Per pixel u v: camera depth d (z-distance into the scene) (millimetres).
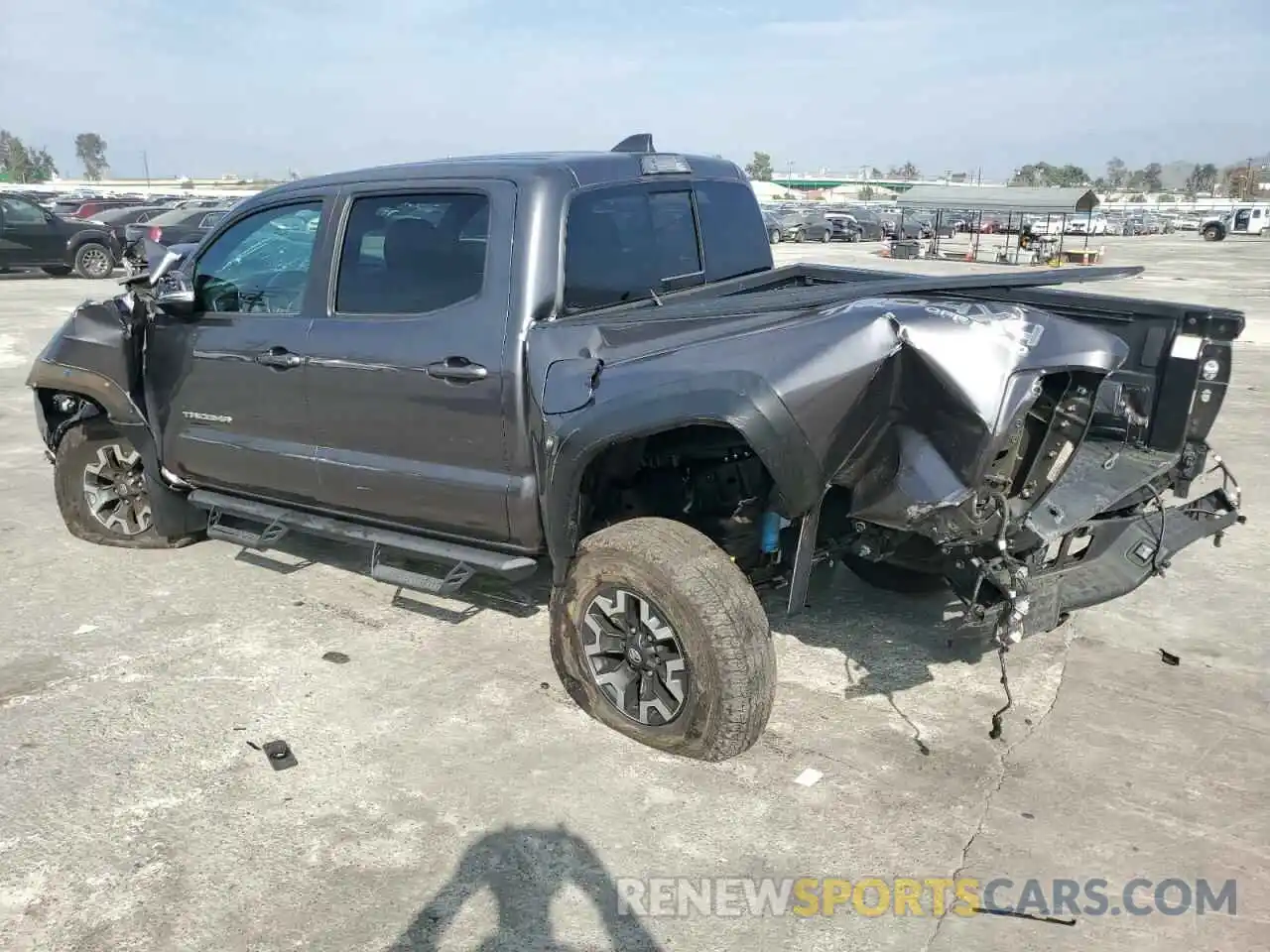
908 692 3910
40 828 3072
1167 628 4484
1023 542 3143
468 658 4207
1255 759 3438
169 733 3617
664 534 3318
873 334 2865
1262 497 6336
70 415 5598
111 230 21359
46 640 4391
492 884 2836
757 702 3215
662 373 3164
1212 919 2689
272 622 4574
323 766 3406
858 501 3039
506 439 3699
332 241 4172
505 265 3662
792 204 65438
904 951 2590
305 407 4285
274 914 2719
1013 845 2990
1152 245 42969
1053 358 2816
